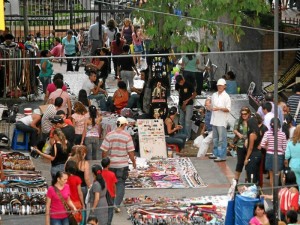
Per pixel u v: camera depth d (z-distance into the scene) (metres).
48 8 47.38
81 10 44.53
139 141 30.91
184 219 25.44
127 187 27.95
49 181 27.92
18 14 47.06
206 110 31.61
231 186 25.52
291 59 37.62
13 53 35.72
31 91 36.38
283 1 38.12
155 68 33.44
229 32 36.12
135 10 36.56
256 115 27.53
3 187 26.78
